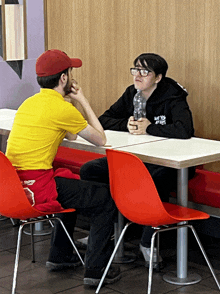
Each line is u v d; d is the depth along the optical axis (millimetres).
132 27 4582
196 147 3154
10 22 5387
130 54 4645
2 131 3812
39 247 3852
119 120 3889
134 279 3242
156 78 3695
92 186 3133
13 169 2834
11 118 4391
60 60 3131
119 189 2865
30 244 3920
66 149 4668
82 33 5086
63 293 3078
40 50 5527
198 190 3529
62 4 5234
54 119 3064
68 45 5262
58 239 3379
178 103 3625
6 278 3305
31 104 3127
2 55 5406
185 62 4215
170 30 4277
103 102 4996
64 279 3279
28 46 5543
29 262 3570
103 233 3125
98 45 4938
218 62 3990
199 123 4211
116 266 3277
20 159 3045
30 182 3018
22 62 5531
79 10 5066
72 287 3160
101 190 3117
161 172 3391
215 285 3131
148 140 3400
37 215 2996
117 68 4789
